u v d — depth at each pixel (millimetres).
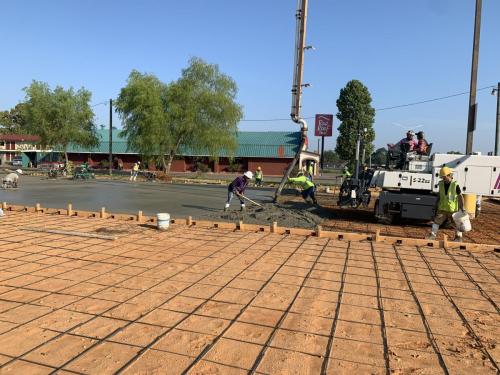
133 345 3451
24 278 5180
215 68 34125
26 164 53719
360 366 3209
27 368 3043
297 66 13320
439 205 8031
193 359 3246
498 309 4551
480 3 12422
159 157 34312
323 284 5266
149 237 7926
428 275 5824
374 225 10617
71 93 38625
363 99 53812
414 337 3773
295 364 3213
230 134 35000
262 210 12273
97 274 5422
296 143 47250
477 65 12602
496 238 9039
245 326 3898
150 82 33531
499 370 3209
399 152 11180
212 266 5961
